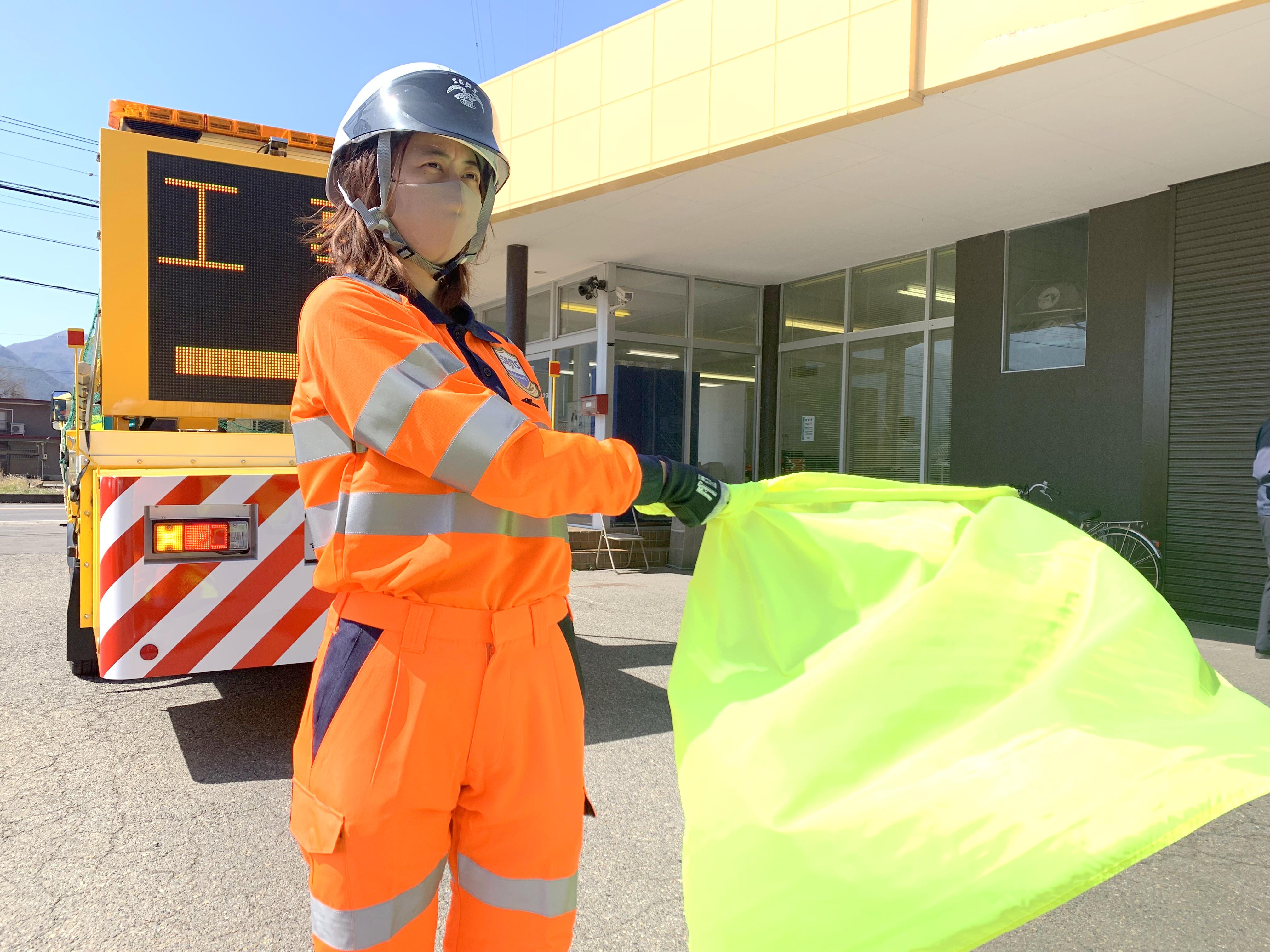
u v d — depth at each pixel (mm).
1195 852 2959
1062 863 1148
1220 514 7332
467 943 1207
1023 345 9172
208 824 3016
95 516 3523
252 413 3898
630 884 2672
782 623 1534
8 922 2367
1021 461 9070
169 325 3740
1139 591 1573
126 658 3320
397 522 1130
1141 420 7965
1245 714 1350
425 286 1351
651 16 7879
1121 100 6121
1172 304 7703
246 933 2328
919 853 1205
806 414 12266
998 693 1394
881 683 1400
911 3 6129
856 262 11172
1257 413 7102
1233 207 7309
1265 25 5102
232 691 4711
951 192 8156
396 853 1094
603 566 10727
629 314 11648
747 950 1247
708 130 7453
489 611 1166
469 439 1038
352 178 1284
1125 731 1281
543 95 8891
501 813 1170
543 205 8938
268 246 3922
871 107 6371
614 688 4926
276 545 3551
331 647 1171
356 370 1093
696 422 12312
